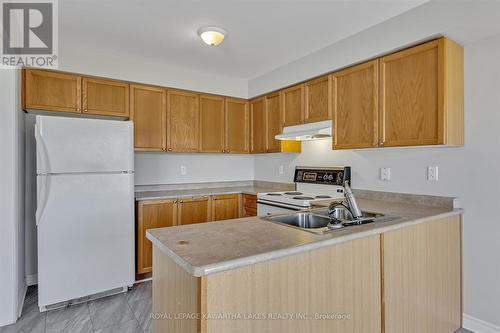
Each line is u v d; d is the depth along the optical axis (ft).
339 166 10.10
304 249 4.12
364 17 7.30
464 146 7.05
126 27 7.86
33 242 9.54
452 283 6.79
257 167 14.21
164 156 12.12
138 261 9.73
